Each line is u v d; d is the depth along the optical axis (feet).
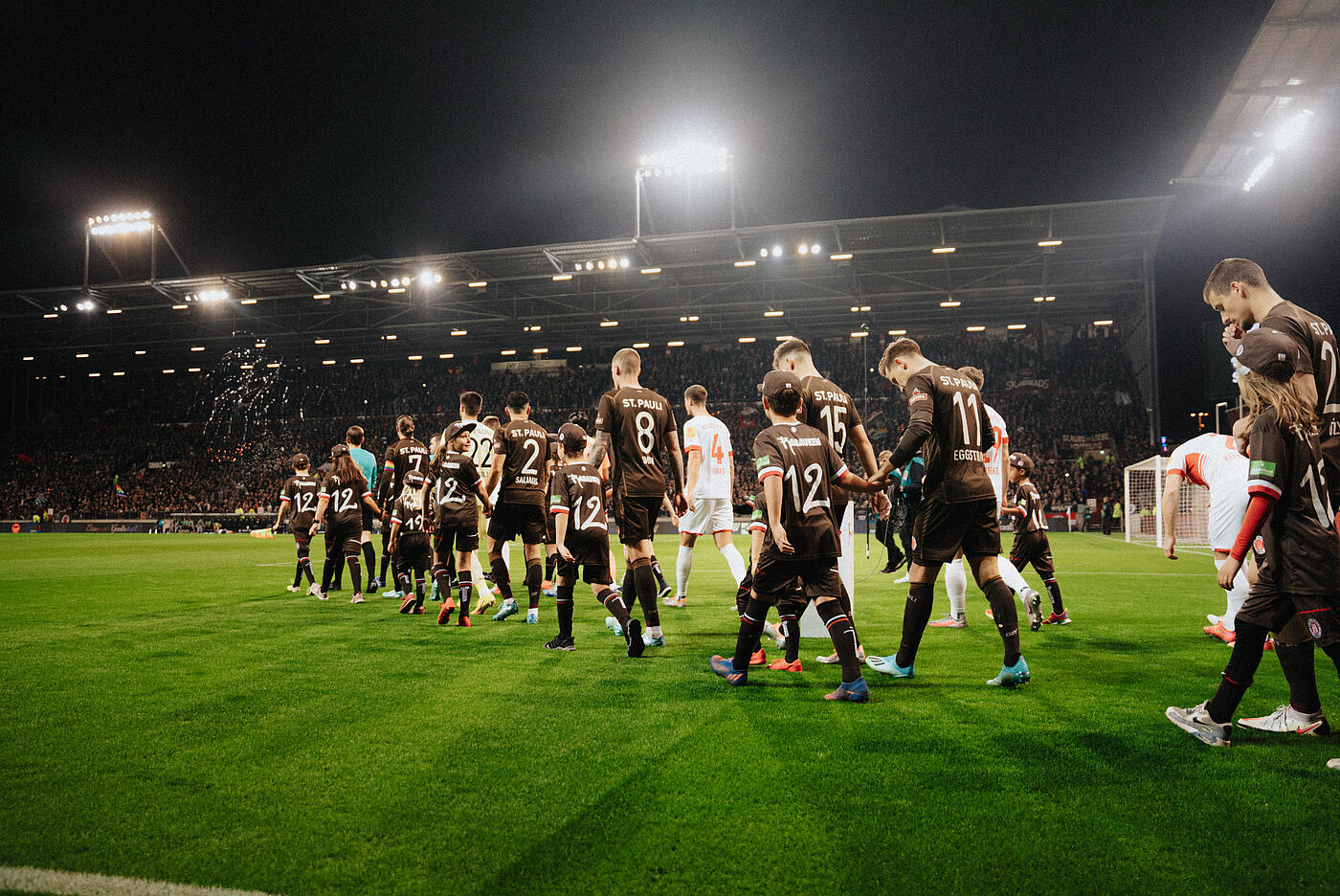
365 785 8.86
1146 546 64.54
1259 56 61.21
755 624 13.37
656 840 7.38
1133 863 6.90
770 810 8.04
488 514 20.65
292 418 146.72
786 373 13.66
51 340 136.36
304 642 18.43
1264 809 8.04
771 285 111.04
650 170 97.45
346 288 112.68
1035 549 21.11
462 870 6.86
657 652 16.98
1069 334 128.67
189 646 17.97
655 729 10.88
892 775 8.98
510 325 128.98
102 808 8.28
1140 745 10.09
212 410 150.41
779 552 12.47
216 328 131.34
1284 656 10.69
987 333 132.57
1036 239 91.86
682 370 137.80
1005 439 19.42
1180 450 17.87
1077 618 21.99
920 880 6.63
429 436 136.36
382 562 31.19
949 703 12.33
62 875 6.83
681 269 104.47
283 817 8.03
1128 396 113.50
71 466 143.23
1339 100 63.31
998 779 8.87
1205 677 14.23
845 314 124.26
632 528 17.07
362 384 149.79
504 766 9.44
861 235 93.66
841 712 11.75
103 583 34.32
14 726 11.31
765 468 12.53
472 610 24.32
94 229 113.60
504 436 21.68
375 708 12.17
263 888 6.60
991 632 19.83
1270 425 9.86
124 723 11.44
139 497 134.21
